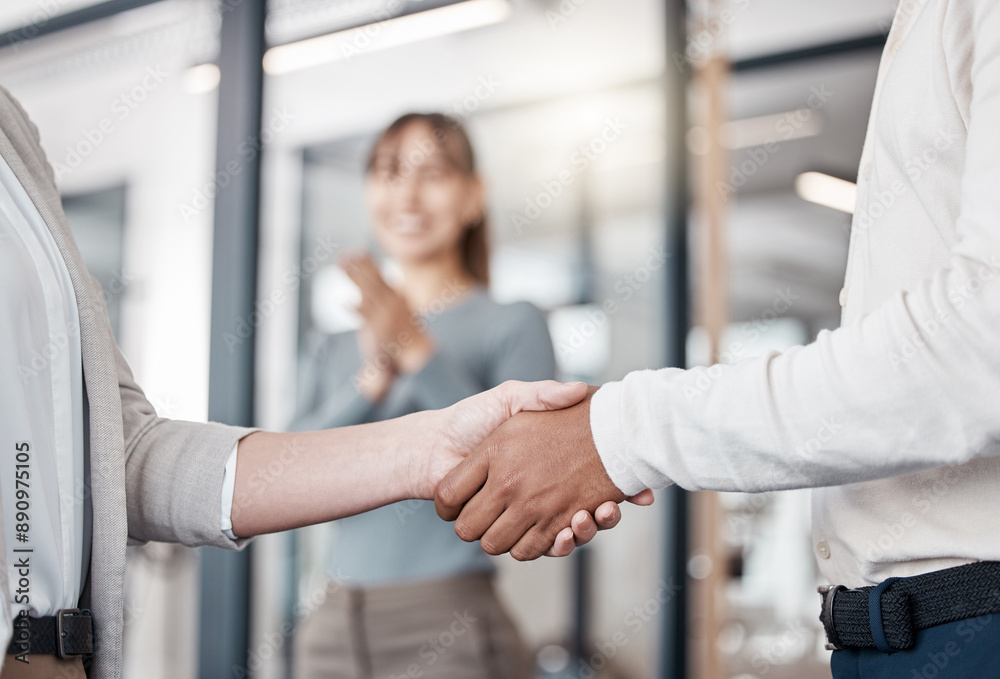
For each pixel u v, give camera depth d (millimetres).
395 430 925
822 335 642
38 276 715
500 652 1607
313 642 1660
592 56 2492
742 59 2504
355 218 2531
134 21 2639
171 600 2564
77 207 2883
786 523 3385
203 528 851
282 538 2379
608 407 746
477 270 1841
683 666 2314
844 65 2469
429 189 1802
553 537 817
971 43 643
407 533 1597
